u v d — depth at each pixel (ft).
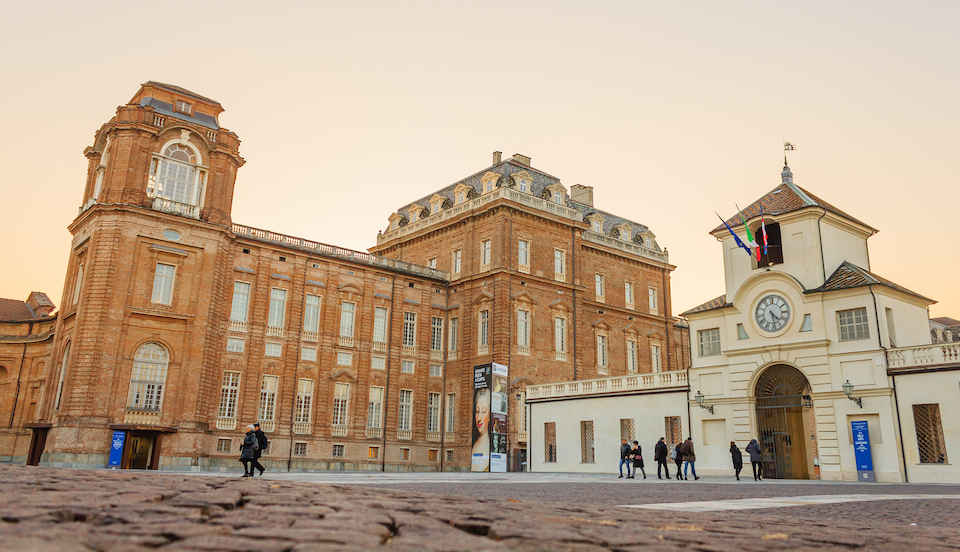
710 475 136.36
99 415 153.17
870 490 85.10
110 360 156.56
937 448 111.96
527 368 208.44
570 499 56.44
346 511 26.45
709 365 141.08
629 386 154.40
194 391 165.17
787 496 69.26
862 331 122.11
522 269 214.90
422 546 17.89
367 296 207.62
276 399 186.70
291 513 24.73
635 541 21.29
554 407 168.76
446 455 210.59
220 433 174.50
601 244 249.75
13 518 19.16
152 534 17.76
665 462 122.52
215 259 175.22
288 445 184.34
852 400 120.26
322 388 193.47
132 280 162.61
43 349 217.97
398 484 83.35
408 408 210.18
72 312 165.37
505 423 193.47
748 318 136.46
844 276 127.75
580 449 160.97
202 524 20.35
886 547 24.58
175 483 39.37
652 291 269.23
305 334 194.49
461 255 224.12
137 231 164.86
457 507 30.71
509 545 19.42
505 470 189.78
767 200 143.23
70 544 15.15
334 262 203.00
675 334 279.49
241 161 187.01
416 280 219.82
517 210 215.92
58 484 33.37
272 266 192.65
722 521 33.19
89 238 167.12
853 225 139.13
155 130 171.53
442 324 223.30
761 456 118.83
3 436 213.66
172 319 165.99
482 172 234.17
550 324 219.00
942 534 31.83
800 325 128.77
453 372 216.95
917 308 132.87
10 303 243.19
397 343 211.20
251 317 186.19
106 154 176.04
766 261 136.56
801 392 130.00
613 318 248.32
